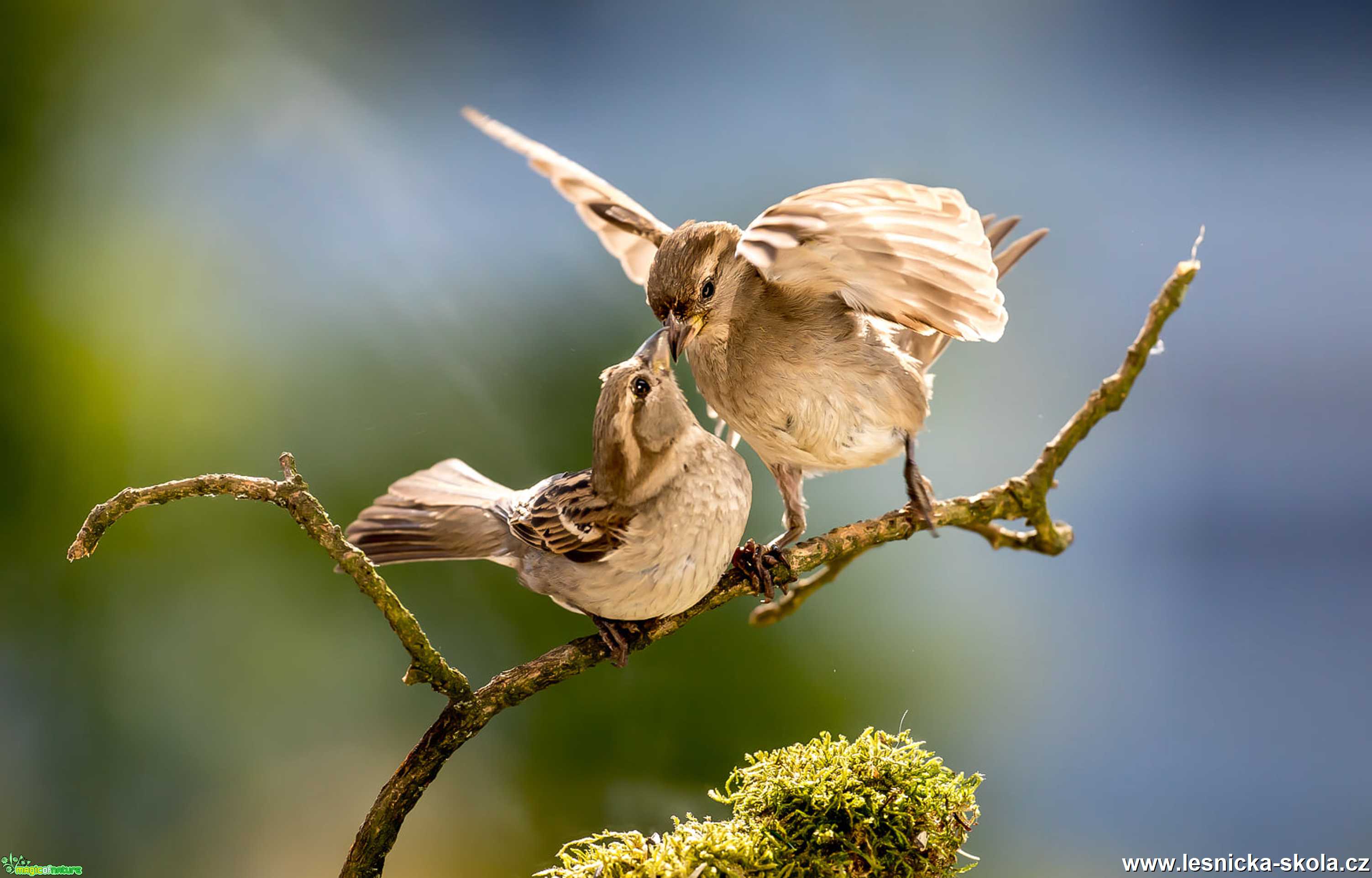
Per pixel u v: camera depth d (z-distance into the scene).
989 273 6.59
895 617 10.27
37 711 9.48
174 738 9.62
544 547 7.13
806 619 9.78
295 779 9.77
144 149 10.60
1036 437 12.36
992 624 11.28
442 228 10.80
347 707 9.88
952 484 11.82
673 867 5.43
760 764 6.00
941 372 12.43
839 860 5.58
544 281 10.50
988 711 11.11
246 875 9.52
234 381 9.84
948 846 5.84
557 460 9.91
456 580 9.73
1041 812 11.92
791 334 7.62
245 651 9.67
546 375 10.20
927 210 6.11
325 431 9.91
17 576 9.34
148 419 9.57
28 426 9.34
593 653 6.85
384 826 5.75
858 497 10.48
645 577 6.95
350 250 10.59
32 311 9.55
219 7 11.14
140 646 9.56
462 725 5.82
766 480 10.13
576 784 9.51
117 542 9.44
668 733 9.44
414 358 10.13
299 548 9.70
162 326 9.87
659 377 7.05
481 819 9.60
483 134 12.75
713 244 7.68
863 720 9.67
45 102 10.19
